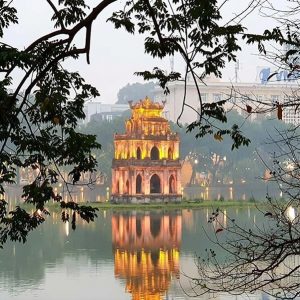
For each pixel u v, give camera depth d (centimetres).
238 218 9562
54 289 4669
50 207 12138
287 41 1744
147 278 5041
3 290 4641
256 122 19400
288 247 1856
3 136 1966
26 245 7212
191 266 5469
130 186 13112
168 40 1803
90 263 5859
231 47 1803
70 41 1700
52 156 2153
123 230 8644
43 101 1866
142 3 1900
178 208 12269
